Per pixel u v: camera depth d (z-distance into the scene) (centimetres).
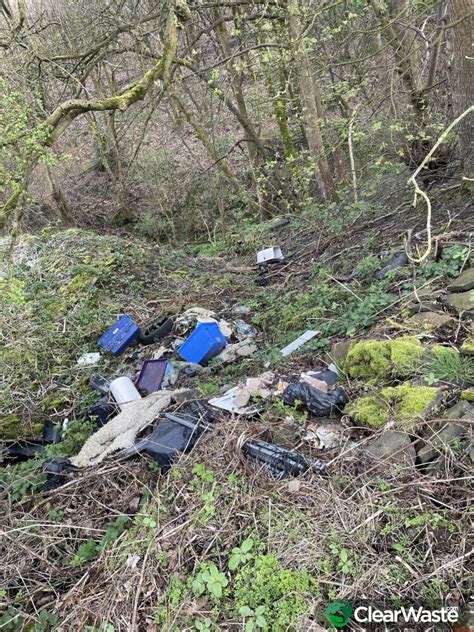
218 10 952
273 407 370
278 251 840
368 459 292
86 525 342
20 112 423
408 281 486
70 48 848
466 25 525
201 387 471
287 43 734
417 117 670
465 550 232
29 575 321
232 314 648
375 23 770
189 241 1255
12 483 395
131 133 1324
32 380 574
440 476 266
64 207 1273
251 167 1070
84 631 265
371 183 762
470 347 345
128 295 709
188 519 288
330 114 1109
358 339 427
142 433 408
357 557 242
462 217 561
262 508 281
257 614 230
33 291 705
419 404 310
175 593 256
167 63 480
